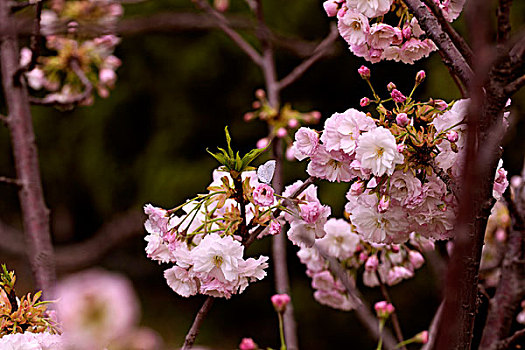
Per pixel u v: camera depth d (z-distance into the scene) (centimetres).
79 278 184
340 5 215
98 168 758
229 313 664
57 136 788
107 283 184
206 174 673
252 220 210
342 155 209
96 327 184
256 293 654
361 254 232
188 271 209
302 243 215
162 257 210
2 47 257
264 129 675
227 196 209
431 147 207
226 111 688
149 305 689
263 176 208
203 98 695
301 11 627
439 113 209
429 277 530
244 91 678
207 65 686
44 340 207
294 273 607
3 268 213
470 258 202
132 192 740
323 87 617
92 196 770
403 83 531
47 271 247
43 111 788
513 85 200
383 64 543
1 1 245
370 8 211
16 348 206
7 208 859
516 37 205
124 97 733
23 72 252
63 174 793
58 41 315
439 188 208
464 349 203
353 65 586
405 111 210
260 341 650
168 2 649
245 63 674
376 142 206
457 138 205
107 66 334
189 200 210
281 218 215
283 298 210
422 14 208
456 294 184
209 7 291
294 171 587
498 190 211
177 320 672
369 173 208
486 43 183
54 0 312
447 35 207
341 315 591
